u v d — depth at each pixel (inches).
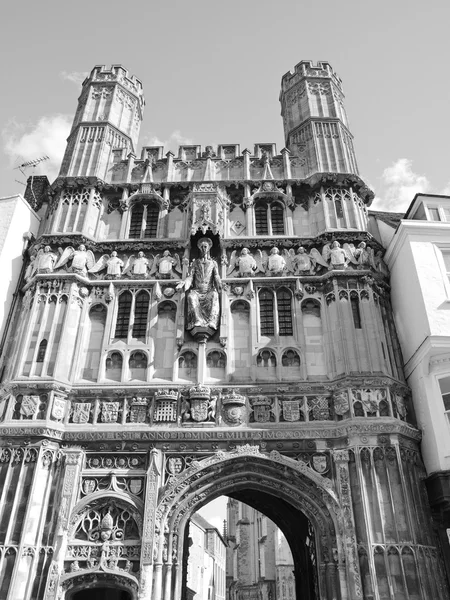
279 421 714.2
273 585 1692.9
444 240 790.5
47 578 616.7
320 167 966.4
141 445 705.0
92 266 862.5
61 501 663.1
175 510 665.6
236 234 912.3
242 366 772.6
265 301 835.4
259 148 1028.5
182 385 742.5
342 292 802.8
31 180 1123.9
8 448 681.6
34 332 775.1
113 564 634.2
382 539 617.6
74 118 1113.4
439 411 688.4
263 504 892.6
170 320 817.5
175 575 634.2
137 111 1143.0
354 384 716.7
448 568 646.5
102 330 811.4
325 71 1134.4
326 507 661.3
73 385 743.7
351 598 597.9
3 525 633.0
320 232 882.1
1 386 747.4
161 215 932.0
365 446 674.2
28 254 900.6
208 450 698.8
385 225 933.2
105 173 987.3
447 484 646.5
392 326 823.7
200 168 1003.3
